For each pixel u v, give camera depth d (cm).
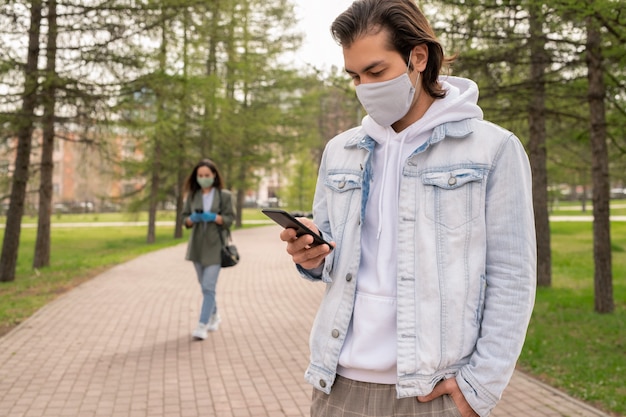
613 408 425
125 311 815
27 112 1102
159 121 1367
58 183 6156
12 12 1062
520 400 449
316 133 3641
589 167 1064
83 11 1102
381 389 162
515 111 842
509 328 152
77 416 416
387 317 162
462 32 706
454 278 156
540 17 618
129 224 4200
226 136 2369
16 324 734
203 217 631
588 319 763
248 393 467
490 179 160
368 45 158
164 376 511
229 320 761
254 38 2797
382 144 175
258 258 1603
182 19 1166
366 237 172
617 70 734
